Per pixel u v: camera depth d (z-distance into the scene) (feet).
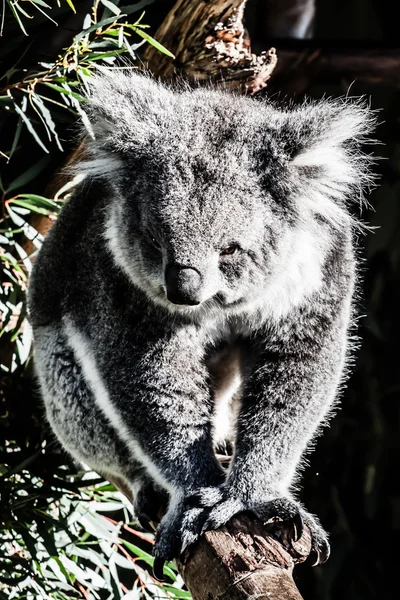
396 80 21.35
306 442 14.43
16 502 17.02
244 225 13.23
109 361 14.52
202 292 12.99
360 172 14.98
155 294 13.87
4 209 18.67
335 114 13.99
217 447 17.25
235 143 13.62
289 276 14.06
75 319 15.92
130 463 15.96
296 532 12.64
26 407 18.31
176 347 14.17
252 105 14.88
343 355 14.75
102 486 17.85
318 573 26.40
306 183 13.99
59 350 16.99
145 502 14.99
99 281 14.97
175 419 14.08
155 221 13.15
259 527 12.70
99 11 21.71
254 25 24.31
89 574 17.25
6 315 18.06
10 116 23.59
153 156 13.69
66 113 21.56
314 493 27.25
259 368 14.42
